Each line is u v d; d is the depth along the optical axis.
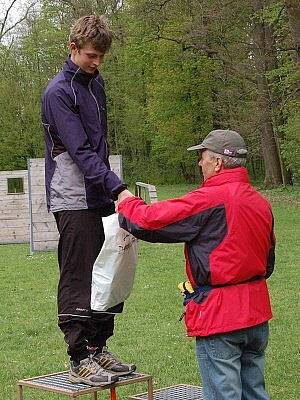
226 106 38.12
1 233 21.58
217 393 4.09
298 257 15.52
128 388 6.87
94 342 4.78
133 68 46.59
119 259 4.44
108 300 4.53
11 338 9.23
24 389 6.93
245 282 4.13
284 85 29.00
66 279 4.70
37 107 45.62
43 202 18.47
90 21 4.54
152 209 4.11
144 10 32.75
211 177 4.23
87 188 4.59
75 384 4.68
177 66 42.00
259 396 4.35
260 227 4.17
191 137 44.22
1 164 45.75
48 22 46.84
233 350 4.12
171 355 8.07
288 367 7.42
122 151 52.00
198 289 4.14
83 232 4.62
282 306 10.58
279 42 30.95
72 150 4.51
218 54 33.97
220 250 4.06
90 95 4.66
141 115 49.47
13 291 12.81
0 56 46.72
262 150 38.41
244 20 31.86
